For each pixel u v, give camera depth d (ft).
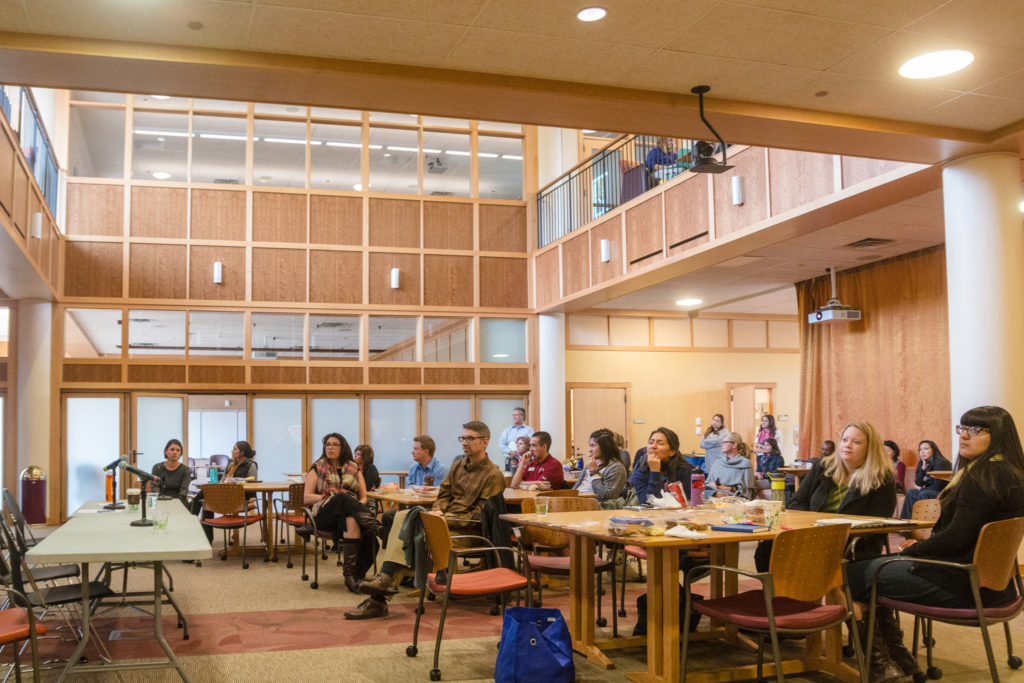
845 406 38.19
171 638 17.21
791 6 14.53
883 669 13.89
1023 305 21.58
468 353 45.14
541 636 13.03
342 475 24.85
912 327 34.68
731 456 28.94
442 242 45.11
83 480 39.55
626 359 49.83
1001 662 15.24
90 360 39.91
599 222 39.11
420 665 15.20
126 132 41.63
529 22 15.01
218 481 30.50
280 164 43.80
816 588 12.41
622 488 20.86
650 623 13.83
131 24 14.70
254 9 14.25
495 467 20.15
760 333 52.47
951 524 12.80
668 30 15.39
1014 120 20.33
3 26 14.66
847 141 20.76
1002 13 14.84
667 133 20.15
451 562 14.52
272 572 25.43
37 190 31.73
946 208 22.45
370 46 15.81
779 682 11.81
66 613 19.35
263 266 42.52
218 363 41.50
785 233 28.89
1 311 42.78
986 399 21.54
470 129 46.47
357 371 43.34
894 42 15.97
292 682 14.24
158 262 41.19
